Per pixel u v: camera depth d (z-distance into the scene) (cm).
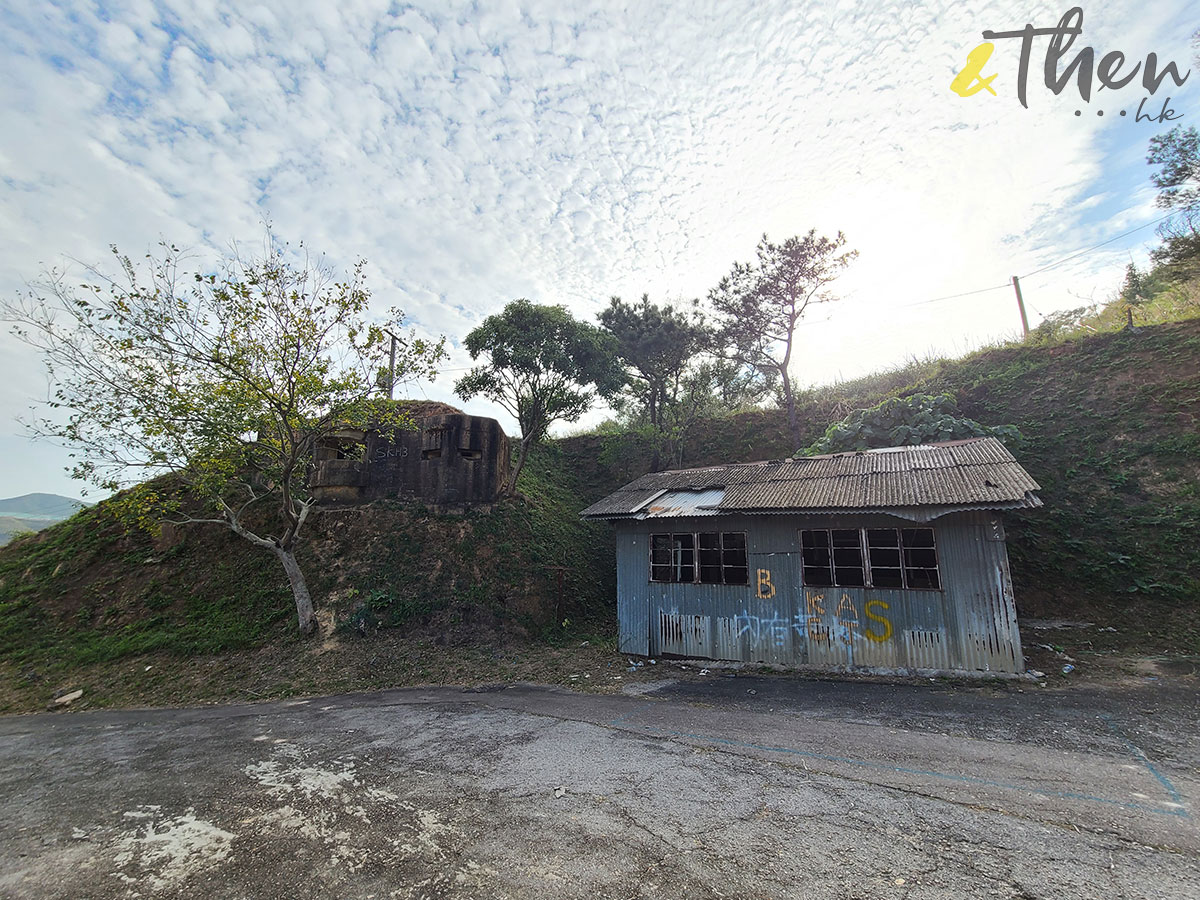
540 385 1540
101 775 561
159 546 1354
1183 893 286
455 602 1234
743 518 1020
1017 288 1812
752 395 2066
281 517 1411
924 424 1326
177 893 332
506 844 368
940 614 831
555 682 936
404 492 1471
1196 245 1217
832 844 349
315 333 1080
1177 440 1101
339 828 407
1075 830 357
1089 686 702
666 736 605
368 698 874
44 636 1125
